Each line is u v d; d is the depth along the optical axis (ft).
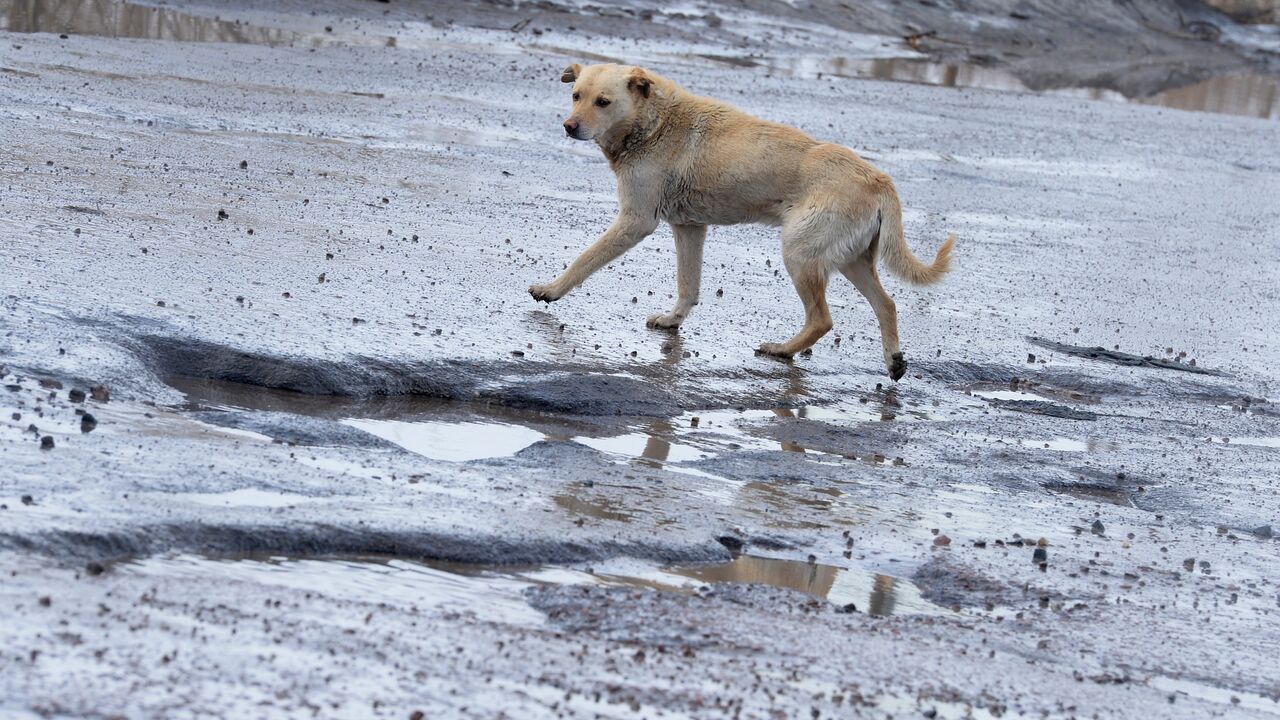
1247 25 200.44
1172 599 26.84
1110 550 29.55
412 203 55.47
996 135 101.91
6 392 27.43
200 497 23.82
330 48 93.35
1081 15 179.63
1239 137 123.13
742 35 130.41
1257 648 24.67
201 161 55.62
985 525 30.14
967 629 23.88
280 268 41.16
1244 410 45.09
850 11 150.92
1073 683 21.81
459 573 23.26
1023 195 82.33
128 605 18.97
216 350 32.81
